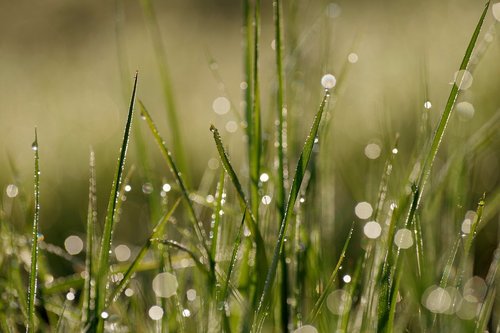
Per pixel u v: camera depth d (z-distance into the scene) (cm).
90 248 69
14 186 80
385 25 221
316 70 84
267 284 67
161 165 135
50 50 408
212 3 393
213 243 70
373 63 178
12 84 328
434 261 75
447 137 92
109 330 73
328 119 79
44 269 77
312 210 76
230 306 71
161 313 71
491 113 103
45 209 133
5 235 77
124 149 67
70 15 460
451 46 174
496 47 136
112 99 254
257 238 70
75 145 178
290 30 83
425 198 77
